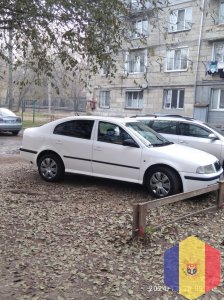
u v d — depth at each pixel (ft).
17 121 67.56
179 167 24.62
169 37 92.38
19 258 15.30
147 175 25.67
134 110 103.45
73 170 28.35
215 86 86.17
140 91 101.19
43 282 13.33
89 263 14.97
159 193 25.17
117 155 26.43
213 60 86.17
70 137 28.43
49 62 19.01
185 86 91.56
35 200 24.08
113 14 17.22
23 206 22.74
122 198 25.27
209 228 19.57
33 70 19.56
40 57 18.75
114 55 20.97
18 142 58.34
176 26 90.99
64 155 28.48
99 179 30.37
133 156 25.91
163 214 21.93
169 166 24.88
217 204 22.84
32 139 29.89
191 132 35.01
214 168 25.57
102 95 112.37
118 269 14.49
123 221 20.08
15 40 18.20
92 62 19.01
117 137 26.78
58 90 19.86
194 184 24.41
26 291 12.66
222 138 34.01
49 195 25.50
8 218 20.36
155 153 25.30
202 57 87.97
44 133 29.58
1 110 67.87
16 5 15.90
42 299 12.19
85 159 27.68
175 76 93.25
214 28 84.99
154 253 15.99
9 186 27.91
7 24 17.08
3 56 18.97
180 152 25.61
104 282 13.44
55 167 28.94
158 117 36.73
